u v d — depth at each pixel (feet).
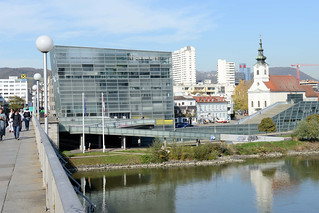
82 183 208.95
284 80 524.11
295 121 411.75
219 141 318.65
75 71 307.37
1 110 109.60
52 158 33.12
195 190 195.11
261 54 510.99
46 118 79.41
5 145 92.79
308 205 168.66
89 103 310.86
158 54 339.98
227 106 556.92
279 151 320.29
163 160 267.59
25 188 42.93
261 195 185.57
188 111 515.50
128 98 327.06
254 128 380.17
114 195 183.52
